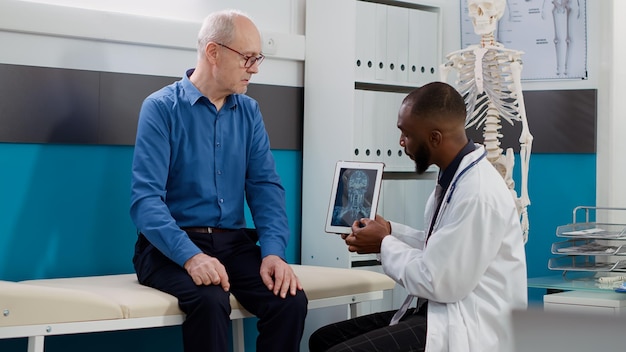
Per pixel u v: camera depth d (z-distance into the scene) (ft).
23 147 9.39
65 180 9.70
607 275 10.77
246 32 8.56
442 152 7.19
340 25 11.27
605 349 2.20
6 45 9.23
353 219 8.38
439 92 7.16
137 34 10.08
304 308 7.95
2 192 9.25
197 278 7.56
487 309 6.82
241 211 9.03
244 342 11.18
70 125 9.64
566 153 12.38
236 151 8.94
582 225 10.84
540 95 12.48
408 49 11.78
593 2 12.17
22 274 9.41
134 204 8.16
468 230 6.74
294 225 11.85
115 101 9.99
